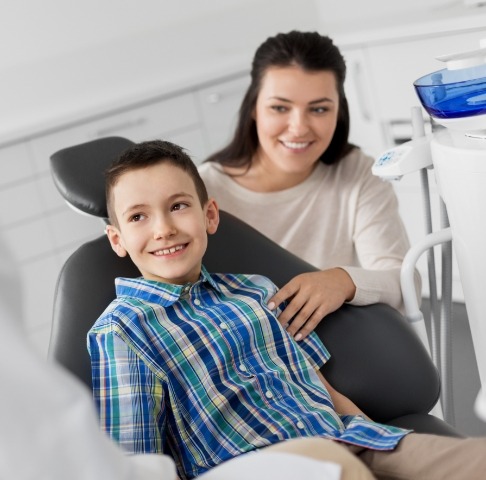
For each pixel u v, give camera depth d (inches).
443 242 63.9
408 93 113.8
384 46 114.0
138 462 35.4
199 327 55.7
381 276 64.6
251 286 61.0
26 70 138.3
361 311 62.1
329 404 56.2
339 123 75.1
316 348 59.5
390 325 61.2
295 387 56.5
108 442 31.9
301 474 37.8
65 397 29.4
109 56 144.9
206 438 53.1
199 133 137.3
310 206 75.1
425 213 65.1
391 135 119.1
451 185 55.1
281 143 72.2
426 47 108.8
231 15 154.0
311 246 75.6
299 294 60.8
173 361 54.1
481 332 57.7
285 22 153.2
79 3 141.6
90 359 56.1
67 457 29.6
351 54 119.1
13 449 28.9
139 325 54.5
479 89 52.0
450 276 65.3
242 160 75.7
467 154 52.6
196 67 149.5
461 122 53.7
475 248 55.0
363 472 40.7
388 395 59.3
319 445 41.5
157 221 56.8
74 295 58.3
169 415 54.0
